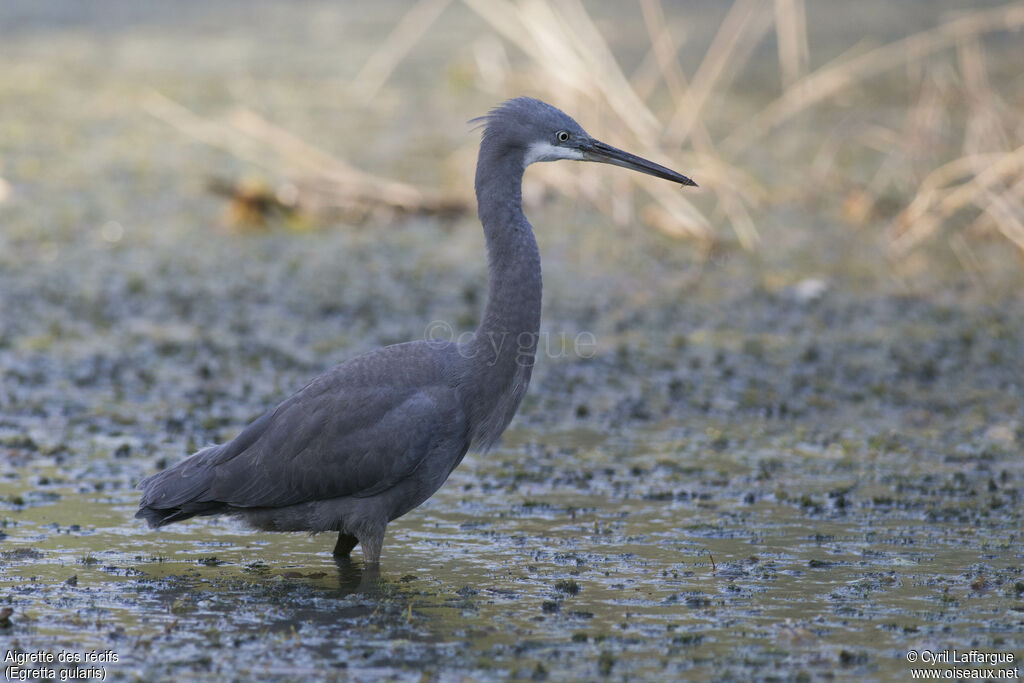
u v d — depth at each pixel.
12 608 7.73
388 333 14.74
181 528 9.56
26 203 19.77
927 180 20.17
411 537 9.33
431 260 17.95
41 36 33.69
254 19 37.28
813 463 11.11
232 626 7.59
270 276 16.92
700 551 9.02
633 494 10.30
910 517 9.76
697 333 15.20
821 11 37.88
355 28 36.09
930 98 25.11
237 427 11.62
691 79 28.97
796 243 19.22
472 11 39.00
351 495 8.59
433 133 24.80
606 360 14.13
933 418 12.42
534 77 22.77
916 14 36.66
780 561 8.80
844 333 15.21
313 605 7.98
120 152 23.09
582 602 8.03
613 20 35.31
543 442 11.64
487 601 8.05
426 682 6.79
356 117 26.02
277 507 8.66
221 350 13.95
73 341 14.09
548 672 6.96
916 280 17.41
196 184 21.27
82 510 9.64
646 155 19.98
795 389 13.27
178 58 31.48
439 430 8.70
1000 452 11.39
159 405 12.22
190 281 16.52
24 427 11.48
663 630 7.59
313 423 8.55
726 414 12.55
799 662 7.13
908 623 7.73
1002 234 19.47
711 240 18.92
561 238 19.31
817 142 25.25
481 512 9.87
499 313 9.01
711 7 37.59
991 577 8.49
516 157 9.20
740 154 24.14
